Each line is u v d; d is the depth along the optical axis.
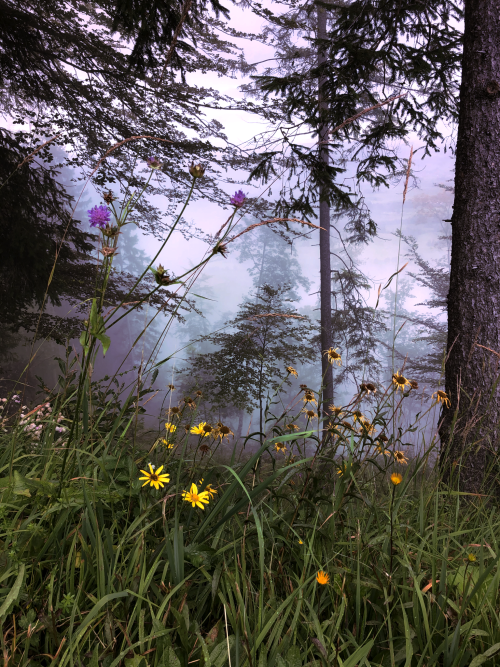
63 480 1.25
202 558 1.21
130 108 8.83
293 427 1.66
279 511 1.62
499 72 3.80
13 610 1.06
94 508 1.27
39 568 1.10
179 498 1.54
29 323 8.86
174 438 1.65
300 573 1.35
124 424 1.75
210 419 1.97
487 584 1.25
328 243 12.95
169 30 6.22
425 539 1.41
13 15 7.44
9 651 0.92
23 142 8.54
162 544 1.27
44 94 9.04
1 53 8.17
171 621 1.07
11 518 1.27
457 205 3.93
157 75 7.47
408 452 2.07
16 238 8.12
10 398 2.06
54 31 7.77
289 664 0.93
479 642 1.12
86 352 1.18
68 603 1.03
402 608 1.08
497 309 3.55
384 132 6.86
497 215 3.69
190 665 0.98
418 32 6.53
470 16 3.97
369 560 1.37
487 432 2.79
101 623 1.04
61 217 9.45
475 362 3.44
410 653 0.97
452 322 3.74
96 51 8.02
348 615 1.21
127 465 1.51
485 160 3.77
